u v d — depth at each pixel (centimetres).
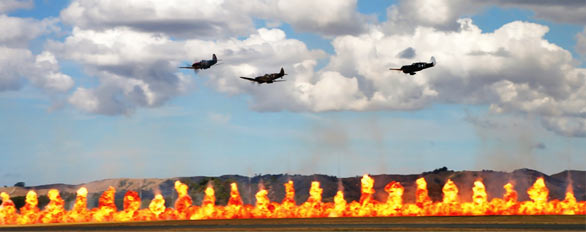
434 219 9050
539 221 8075
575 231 6469
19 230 9044
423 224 8006
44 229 9088
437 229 7106
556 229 6769
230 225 8656
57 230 8750
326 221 9100
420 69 10469
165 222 10000
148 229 8375
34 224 11206
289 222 9038
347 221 8988
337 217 10600
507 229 6881
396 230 7144
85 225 9994
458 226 7506
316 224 8462
